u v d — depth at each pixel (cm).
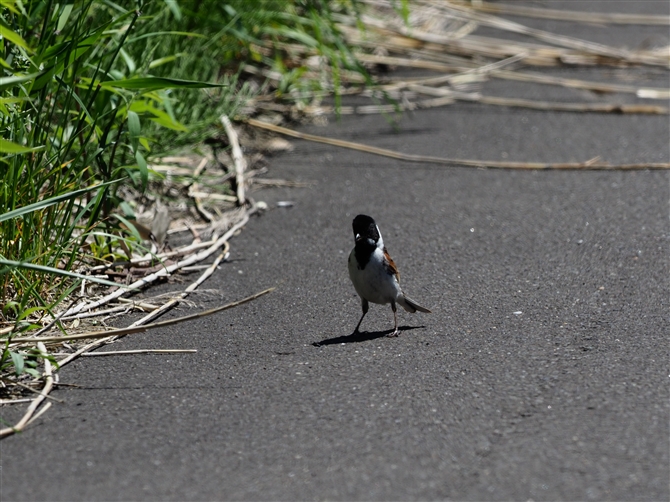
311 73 1952
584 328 947
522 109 1847
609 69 2084
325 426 750
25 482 682
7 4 936
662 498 630
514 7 2577
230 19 1716
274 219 1352
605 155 1577
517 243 1223
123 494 662
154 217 1218
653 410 753
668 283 1061
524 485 653
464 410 767
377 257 955
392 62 2070
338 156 1625
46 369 863
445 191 1442
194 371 877
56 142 1128
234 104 1684
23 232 974
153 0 1383
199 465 698
